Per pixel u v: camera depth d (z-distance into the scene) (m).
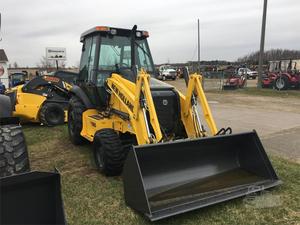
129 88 5.40
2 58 36.09
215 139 4.58
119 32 6.40
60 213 2.59
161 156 4.31
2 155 3.71
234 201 4.32
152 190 4.19
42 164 6.06
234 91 21.69
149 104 4.65
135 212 4.10
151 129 4.91
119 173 5.25
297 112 12.16
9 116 4.21
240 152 4.95
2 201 2.40
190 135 5.25
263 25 22.98
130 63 6.47
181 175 4.44
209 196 4.13
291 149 6.89
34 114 9.76
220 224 3.83
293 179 5.07
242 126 9.52
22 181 2.44
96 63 6.24
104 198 4.52
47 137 8.31
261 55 23.31
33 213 2.52
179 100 5.38
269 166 4.70
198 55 26.45
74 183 5.05
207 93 20.72
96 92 6.30
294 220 3.92
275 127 9.29
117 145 5.11
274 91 20.94
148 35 6.64
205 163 4.67
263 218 3.95
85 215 4.07
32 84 9.89
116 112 5.68
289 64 27.91
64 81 10.05
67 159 6.34
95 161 5.55
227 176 4.67
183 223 3.85
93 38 6.48
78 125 6.98
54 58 19.77
